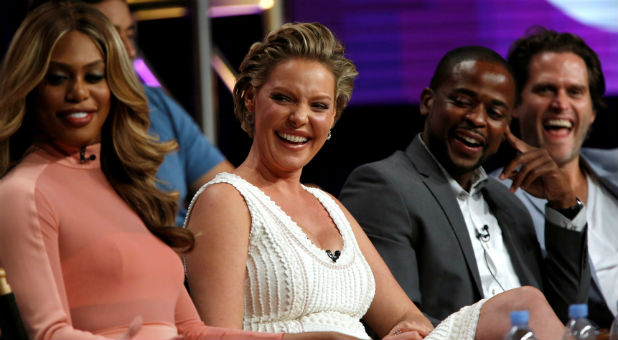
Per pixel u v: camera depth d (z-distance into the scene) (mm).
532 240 13289
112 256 7895
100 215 8094
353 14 17469
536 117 15594
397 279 11617
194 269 9359
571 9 17562
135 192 8703
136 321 6891
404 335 8781
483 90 13055
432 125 13109
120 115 8672
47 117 8133
